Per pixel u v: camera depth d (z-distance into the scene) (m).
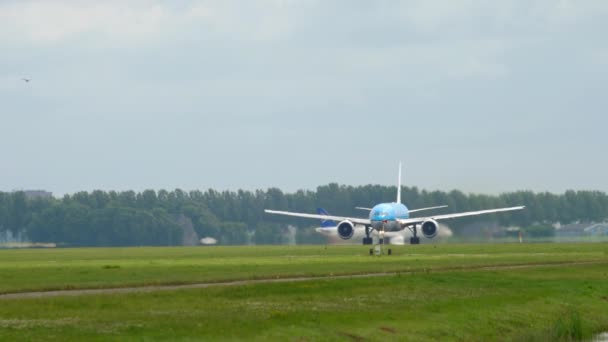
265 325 146.50
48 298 163.88
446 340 164.12
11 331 130.62
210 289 183.50
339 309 168.38
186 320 145.12
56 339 126.88
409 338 158.62
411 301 186.25
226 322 145.38
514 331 182.00
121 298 166.62
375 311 170.38
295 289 189.38
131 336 131.25
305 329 148.62
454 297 196.50
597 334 192.88
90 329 134.00
